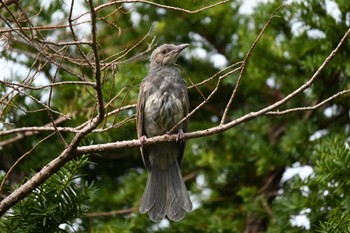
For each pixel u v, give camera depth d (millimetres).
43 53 7941
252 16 14812
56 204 8445
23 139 14336
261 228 13828
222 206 14664
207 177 14977
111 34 15164
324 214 11133
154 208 10570
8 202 8250
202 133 8773
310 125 13945
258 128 14812
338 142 11078
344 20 13102
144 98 11438
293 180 12633
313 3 13336
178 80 11539
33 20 13508
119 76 12820
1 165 14695
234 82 14859
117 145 8719
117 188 15047
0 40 9203
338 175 10500
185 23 16000
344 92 8211
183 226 13664
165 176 11133
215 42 16312
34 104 13578
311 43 13625
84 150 8453
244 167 14922
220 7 15492
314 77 8219
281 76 14414
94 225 12922
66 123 13781
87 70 13383
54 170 8344
